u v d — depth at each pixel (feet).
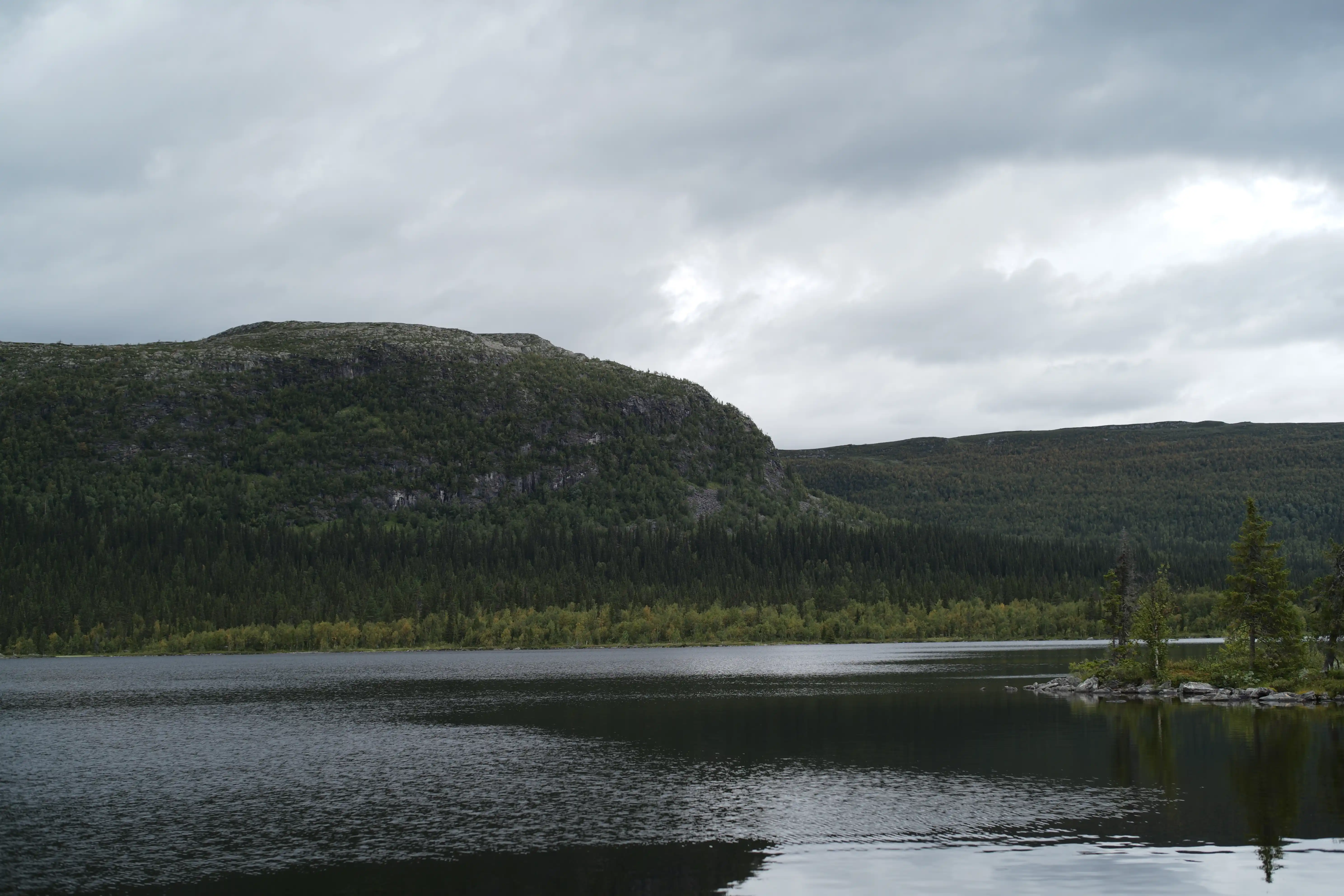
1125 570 481.87
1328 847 186.09
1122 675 448.24
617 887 169.68
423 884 172.45
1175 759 269.64
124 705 460.96
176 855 191.31
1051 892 164.25
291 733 354.33
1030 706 397.60
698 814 219.00
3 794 247.50
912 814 214.90
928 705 407.85
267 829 210.18
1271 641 415.03
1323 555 409.69
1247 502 410.31
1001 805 222.28
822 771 265.75
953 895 163.43
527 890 168.86
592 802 231.50
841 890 166.40
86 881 175.73
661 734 337.93
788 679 557.33
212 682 595.47
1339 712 356.59
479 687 535.19
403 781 259.60
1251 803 219.82
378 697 483.51
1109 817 209.56
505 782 257.14
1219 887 165.37
